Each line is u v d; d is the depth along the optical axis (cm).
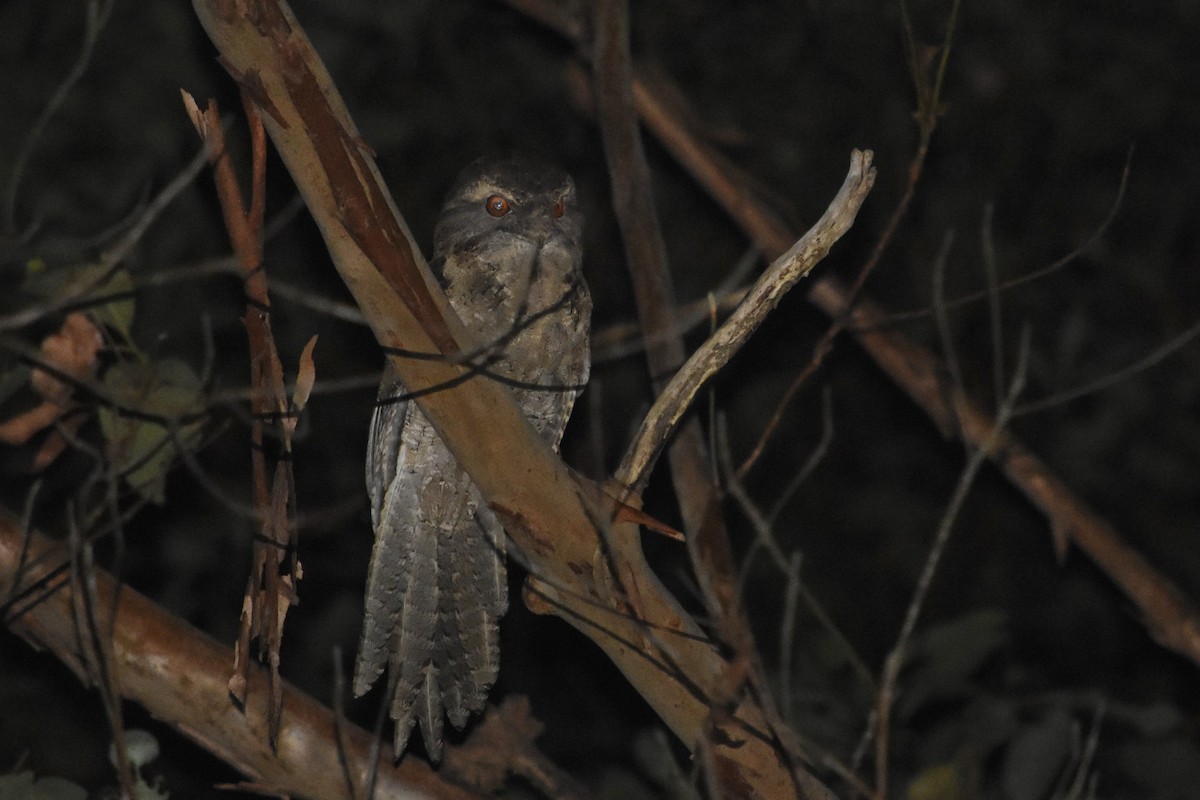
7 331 559
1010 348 1134
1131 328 1153
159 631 560
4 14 966
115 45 970
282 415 511
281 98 468
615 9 833
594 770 1062
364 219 483
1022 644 1142
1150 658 1122
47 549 551
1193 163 1156
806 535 1158
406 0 1046
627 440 1088
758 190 962
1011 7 1123
